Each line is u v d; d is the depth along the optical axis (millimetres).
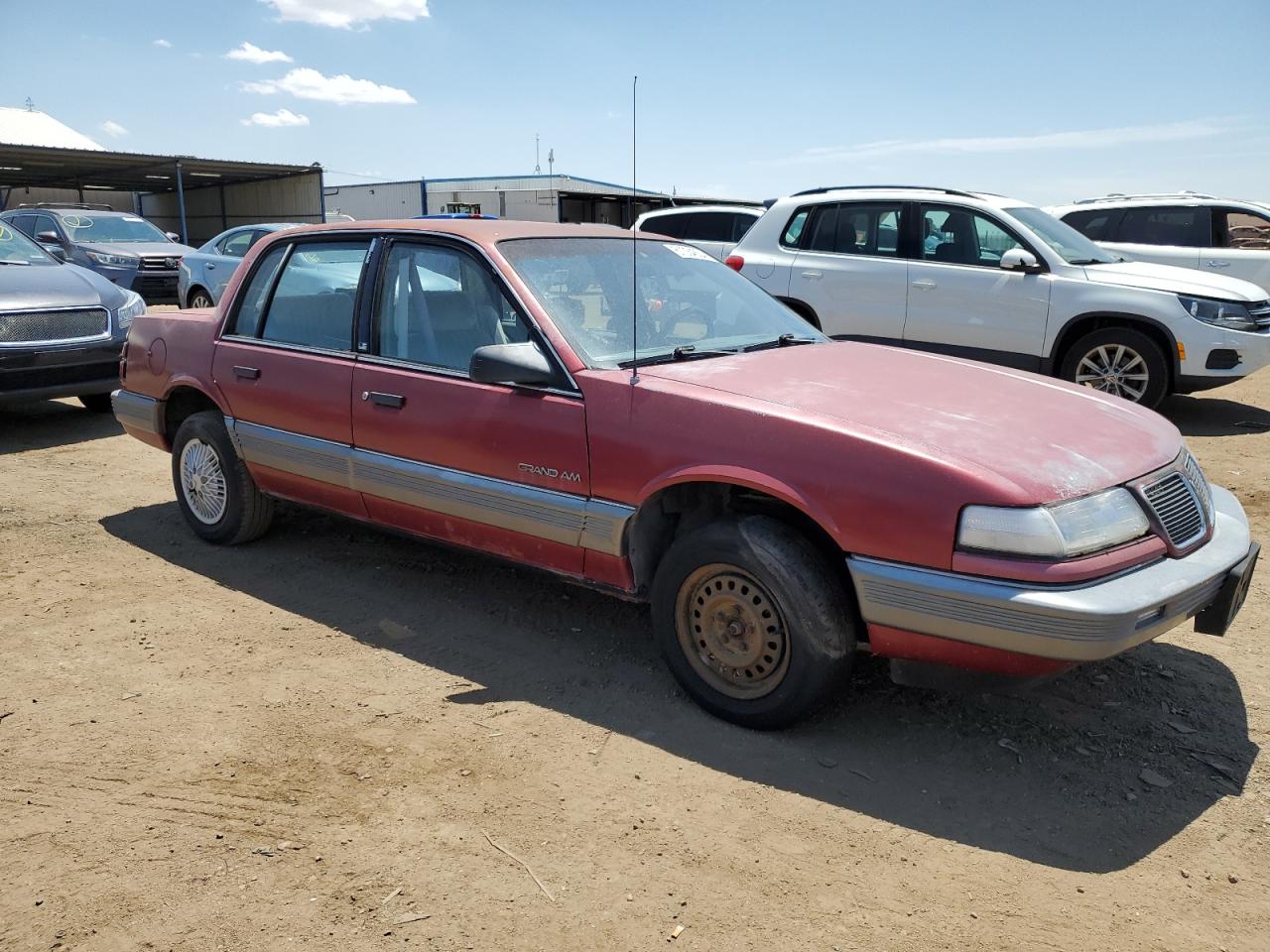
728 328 4191
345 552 5012
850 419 3104
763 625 3160
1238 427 8211
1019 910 2436
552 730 3287
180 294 14352
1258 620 4258
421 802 2854
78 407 9086
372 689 3562
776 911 2420
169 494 6129
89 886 2484
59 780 2951
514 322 3816
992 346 8266
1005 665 2818
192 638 3990
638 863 2600
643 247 4434
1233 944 2328
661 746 3193
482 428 3742
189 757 3088
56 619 4156
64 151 28062
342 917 2381
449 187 37781
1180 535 3049
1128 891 2518
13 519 5547
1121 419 3406
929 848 2684
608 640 4020
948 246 8453
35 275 7688
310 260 4605
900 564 2904
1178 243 11398
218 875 2531
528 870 2562
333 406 4273
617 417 3393
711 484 3408
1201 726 3352
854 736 3266
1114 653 2727
